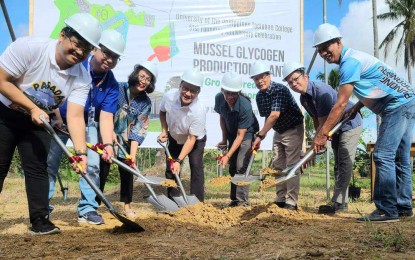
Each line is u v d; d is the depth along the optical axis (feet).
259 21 30.27
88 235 13.93
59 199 28.43
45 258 10.96
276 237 13.03
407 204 17.67
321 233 13.57
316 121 21.01
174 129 20.18
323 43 17.06
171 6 28.07
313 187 46.29
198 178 20.47
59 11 25.64
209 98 28.99
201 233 14.28
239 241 12.63
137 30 27.37
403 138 17.33
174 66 28.14
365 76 16.69
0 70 12.24
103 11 26.61
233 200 23.57
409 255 10.34
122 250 11.55
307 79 20.02
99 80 15.88
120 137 18.58
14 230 16.02
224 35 29.35
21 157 13.61
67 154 13.28
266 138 30.04
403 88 16.69
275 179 18.34
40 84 12.77
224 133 23.49
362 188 48.60
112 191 33.60
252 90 30.17
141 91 18.24
